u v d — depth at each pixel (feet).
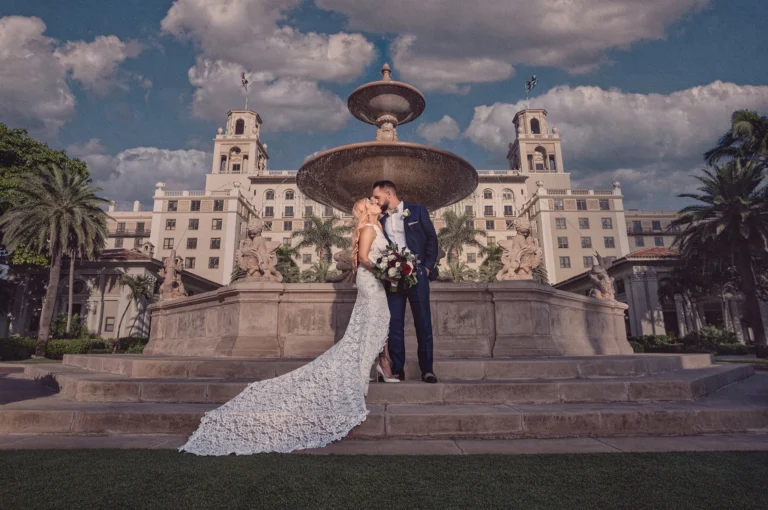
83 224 100.22
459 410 12.31
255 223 24.88
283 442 10.52
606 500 7.02
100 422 12.25
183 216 205.87
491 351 22.67
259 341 22.21
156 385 14.43
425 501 7.00
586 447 10.57
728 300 143.23
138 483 7.87
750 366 26.73
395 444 10.93
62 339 105.81
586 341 29.55
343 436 10.82
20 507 6.70
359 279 14.17
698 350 110.42
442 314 23.32
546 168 269.44
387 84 32.14
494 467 8.84
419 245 15.62
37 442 11.23
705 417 12.18
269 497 7.17
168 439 11.59
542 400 13.89
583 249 212.84
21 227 93.09
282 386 12.12
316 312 23.21
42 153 108.58
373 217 14.90
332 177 28.48
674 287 123.54
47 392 19.54
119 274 134.10
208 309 27.04
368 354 13.29
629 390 14.20
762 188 85.87
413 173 27.09
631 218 244.83
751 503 6.88
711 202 88.94
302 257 224.33
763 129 89.76
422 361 14.93
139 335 131.23
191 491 7.45
